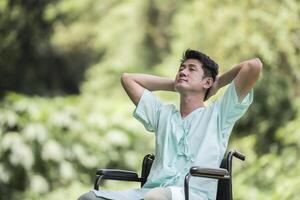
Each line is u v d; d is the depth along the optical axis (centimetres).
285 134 1300
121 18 1758
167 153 666
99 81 1722
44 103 1498
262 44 1280
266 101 1347
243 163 1358
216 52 1335
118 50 1739
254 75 656
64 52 1936
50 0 1838
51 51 1927
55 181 1455
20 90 1892
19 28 1844
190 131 666
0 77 1873
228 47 1317
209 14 1377
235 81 660
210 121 662
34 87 1902
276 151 1348
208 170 612
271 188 1291
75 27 1867
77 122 1484
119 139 1478
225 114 663
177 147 664
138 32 1723
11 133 1436
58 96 1862
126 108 1529
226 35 1339
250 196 1293
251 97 664
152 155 693
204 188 649
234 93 659
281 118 1357
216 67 682
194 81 676
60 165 1443
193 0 1527
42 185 1429
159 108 693
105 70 1727
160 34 1705
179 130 670
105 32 1777
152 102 698
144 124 697
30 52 1894
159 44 1708
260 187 1305
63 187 1453
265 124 1364
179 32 1466
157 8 1712
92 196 645
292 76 1340
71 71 1966
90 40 1875
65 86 2005
